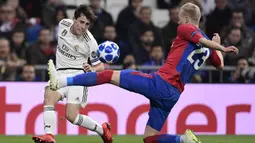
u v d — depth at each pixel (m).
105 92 34.94
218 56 22.58
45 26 42.50
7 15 41.69
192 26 21.39
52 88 21.38
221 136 35.00
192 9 21.91
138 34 40.38
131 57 37.16
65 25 25.41
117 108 35.06
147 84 21.20
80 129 34.78
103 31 40.97
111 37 40.19
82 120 25.34
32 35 42.03
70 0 46.25
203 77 38.41
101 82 21.34
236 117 36.22
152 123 21.72
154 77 21.31
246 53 41.12
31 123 34.59
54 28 42.12
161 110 21.61
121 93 35.06
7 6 42.12
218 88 35.97
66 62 25.41
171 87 21.30
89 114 34.78
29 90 34.66
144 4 47.38
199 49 21.53
